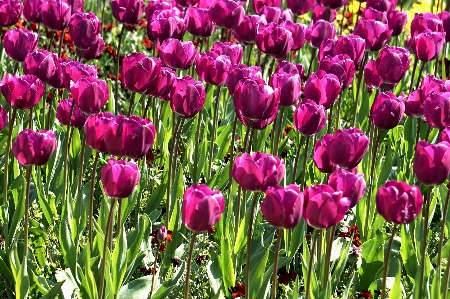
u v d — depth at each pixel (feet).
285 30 20.93
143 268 17.07
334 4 25.93
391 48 20.42
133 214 20.75
